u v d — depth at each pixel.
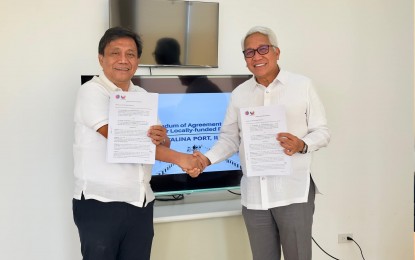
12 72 2.37
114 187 1.74
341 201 2.95
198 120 2.50
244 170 2.11
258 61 1.96
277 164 1.93
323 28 2.83
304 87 2.01
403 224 3.07
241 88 2.15
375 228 3.03
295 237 1.99
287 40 2.77
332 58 2.86
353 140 2.94
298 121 2.01
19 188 2.42
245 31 2.69
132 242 1.82
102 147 1.76
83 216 1.74
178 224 2.51
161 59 2.50
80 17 2.44
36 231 2.46
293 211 1.97
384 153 3.00
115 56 1.77
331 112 2.88
